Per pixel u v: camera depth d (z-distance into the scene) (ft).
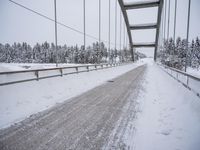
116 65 95.25
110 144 9.73
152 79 43.27
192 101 15.07
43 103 18.28
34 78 22.30
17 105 16.35
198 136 9.95
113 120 13.47
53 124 12.60
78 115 14.62
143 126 12.19
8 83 17.74
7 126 12.09
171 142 9.69
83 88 28.45
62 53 266.16
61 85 26.73
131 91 26.03
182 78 23.31
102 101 19.58
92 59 228.63
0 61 231.30
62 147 9.46
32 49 262.88
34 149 9.24
